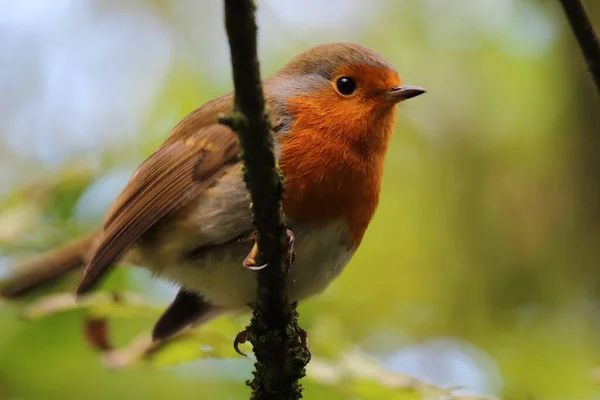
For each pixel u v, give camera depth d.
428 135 14.11
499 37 14.15
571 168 13.15
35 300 8.89
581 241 13.00
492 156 13.78
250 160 5.58
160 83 13.40
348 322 12.75
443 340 12.96
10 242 8.87
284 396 6.61
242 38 5.03
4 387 8.84
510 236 13.31
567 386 12.20
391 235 13.68
